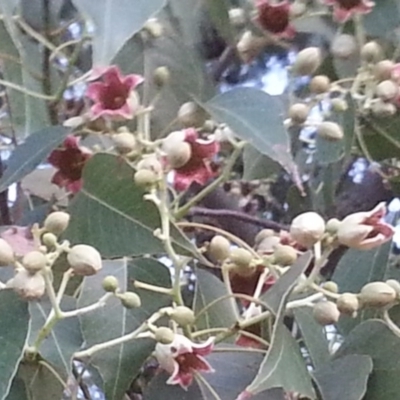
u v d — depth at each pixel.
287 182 0.69
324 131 0.55
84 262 0.44
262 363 0.43
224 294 0.49
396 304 0.49
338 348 0.49
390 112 0.57
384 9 0.62
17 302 0.43
